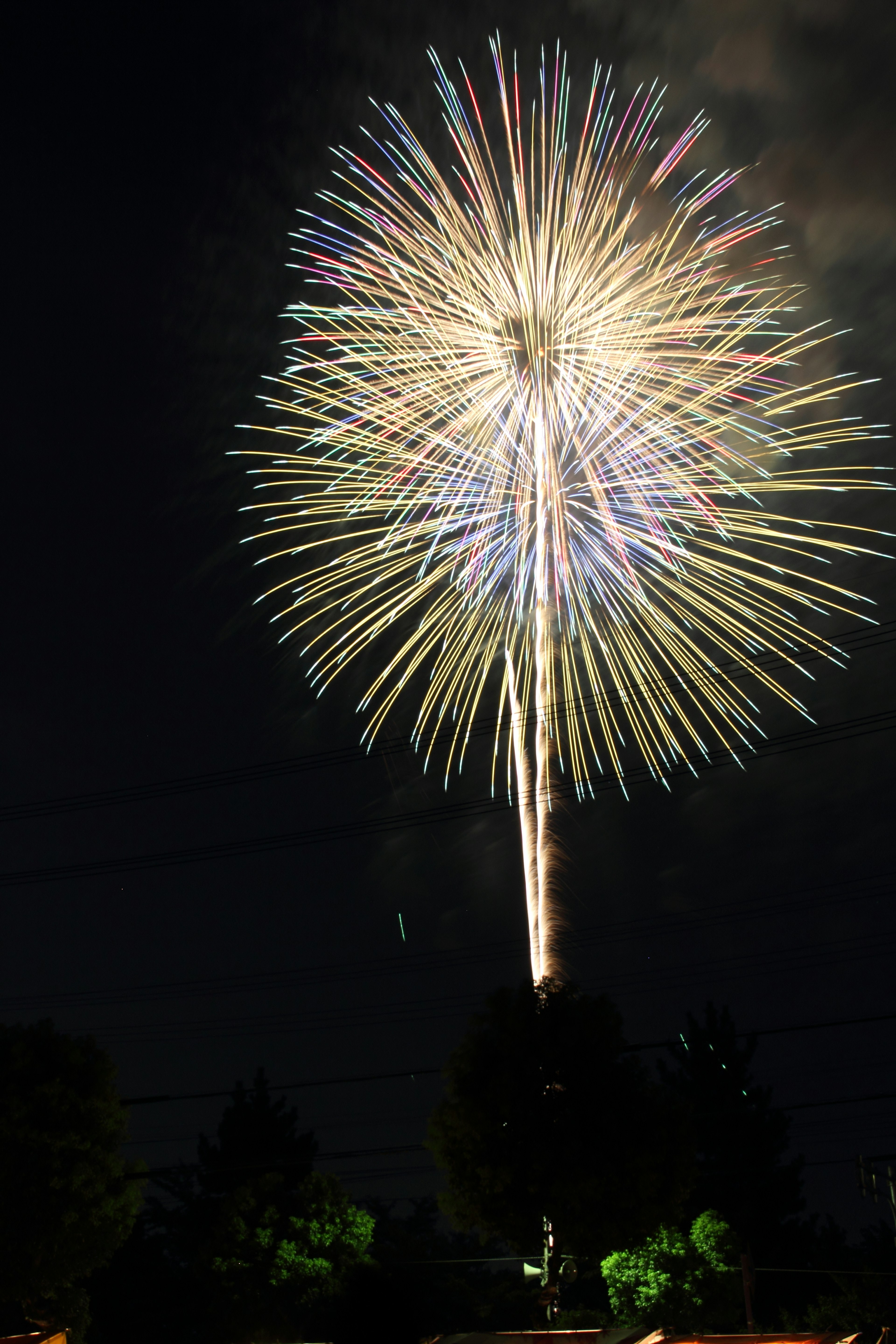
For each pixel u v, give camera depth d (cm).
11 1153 2447
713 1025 5506
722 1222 3694
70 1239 2469
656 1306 3522
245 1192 4022
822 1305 4547
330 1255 3850
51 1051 2605
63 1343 2077
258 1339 3734
